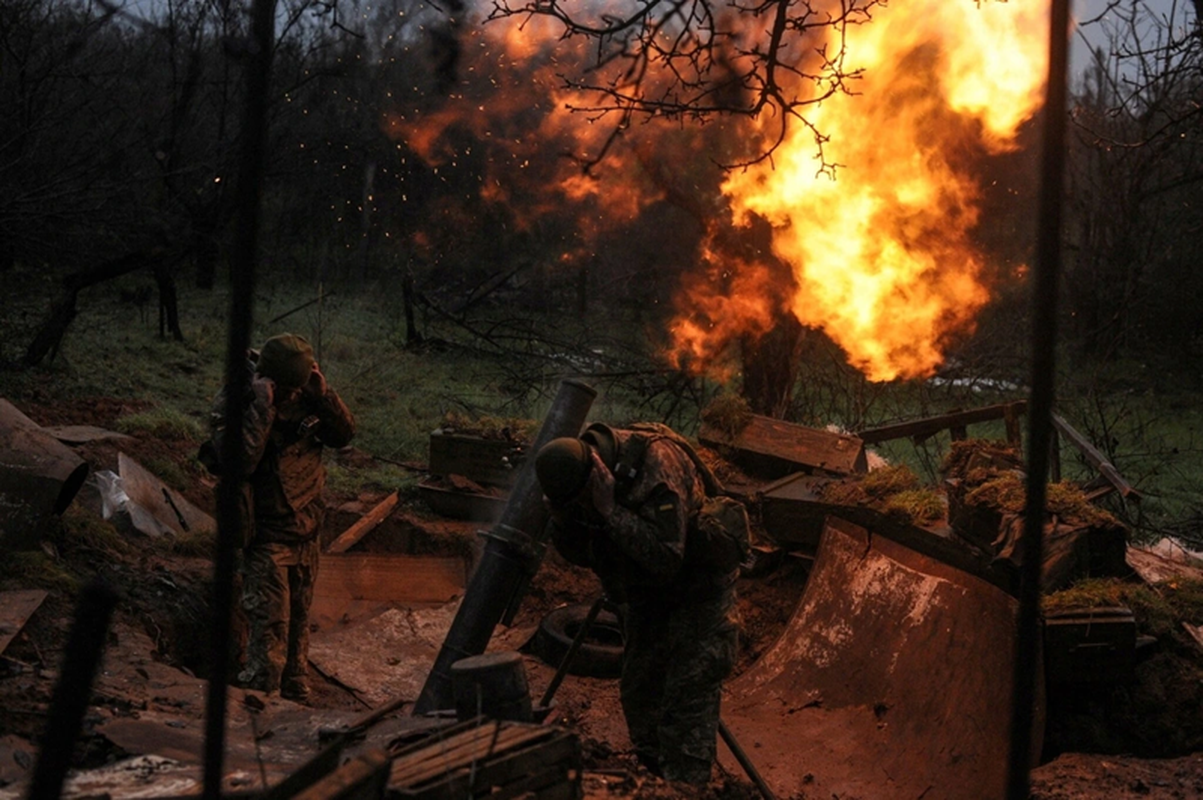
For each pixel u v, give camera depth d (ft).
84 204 39.06
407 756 9.28
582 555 15.46
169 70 44.24
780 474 26.30
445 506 28.84
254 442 18.04
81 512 22.56
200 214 42.86
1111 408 50.55
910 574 21.50
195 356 43.42
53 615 17.66
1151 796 16.56
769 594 24.53
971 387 44.09
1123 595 19.54
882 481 23.47
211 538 24.06
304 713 14.15
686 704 15.38
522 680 12.25
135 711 13.83
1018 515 19.65
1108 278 61.46
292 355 18.70
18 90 36.11
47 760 5.40
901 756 18.54
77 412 31.60
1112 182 57.26
